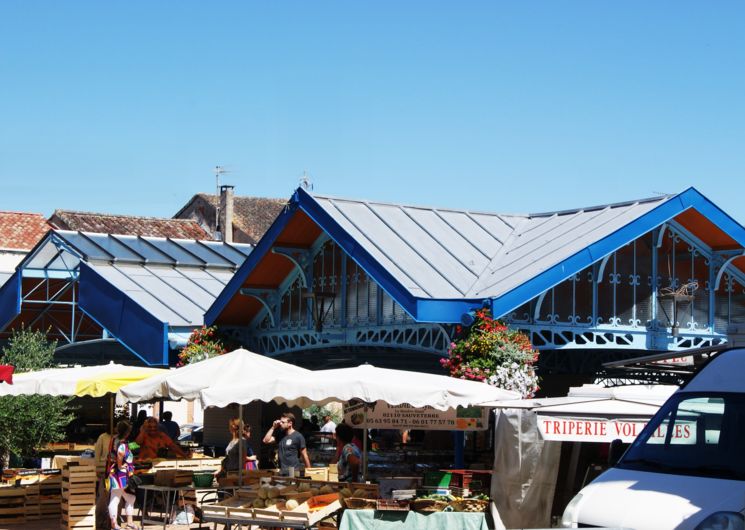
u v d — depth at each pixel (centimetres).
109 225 4675
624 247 1933
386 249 1902
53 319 2844
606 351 2150
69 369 1920
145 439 1977
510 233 2125
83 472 1691
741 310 2047
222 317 2369
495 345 1700
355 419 1552
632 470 983
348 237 1925
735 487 900
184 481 1678
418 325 1891
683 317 1983
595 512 933
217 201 5331
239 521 1280
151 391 1576
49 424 2158
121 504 1811
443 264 1903
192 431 3488
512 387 1695
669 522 877
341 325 2095
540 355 2167
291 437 1695
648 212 1855
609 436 1253
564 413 1252
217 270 2838
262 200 5528
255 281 2286
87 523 1683
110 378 1811
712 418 990
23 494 1808
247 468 1773
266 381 1362
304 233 2161
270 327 2327
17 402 2112
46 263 2655
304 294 2119
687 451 980
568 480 1392
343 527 1210
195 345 2334
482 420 1515
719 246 2008
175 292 2614
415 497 1319
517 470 1395
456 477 1409
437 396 1328
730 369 1030
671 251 1986
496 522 1367
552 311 1841
